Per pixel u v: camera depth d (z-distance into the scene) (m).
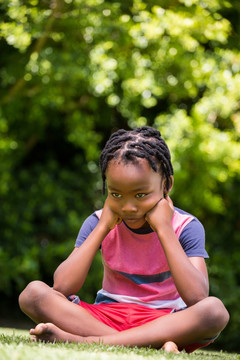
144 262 3.17
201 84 7.68
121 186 2.95
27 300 2.96
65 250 7.62
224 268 7.76
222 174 7.26
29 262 7.37
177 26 6.66
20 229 7.84
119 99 7.46
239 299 7.41
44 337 2.78
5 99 7.45
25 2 6.38
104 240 3.27
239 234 8.07
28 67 6.88
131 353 2.44
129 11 7.09
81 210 8.23
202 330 2.79
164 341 2.80
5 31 6.30
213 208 7.61
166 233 3.00
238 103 7.69
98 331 2.90
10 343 2.55
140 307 3.11
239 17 7.79
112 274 3.29
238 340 7.29
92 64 6.93
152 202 3.02
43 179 8.15
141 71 7.14
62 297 2.98
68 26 6.83
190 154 7.20
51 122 8.32
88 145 7.60
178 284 2.90
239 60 7.41
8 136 8.11
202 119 7.28
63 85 7.37
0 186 7.45
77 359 2.10
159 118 7.48
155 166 2.99
